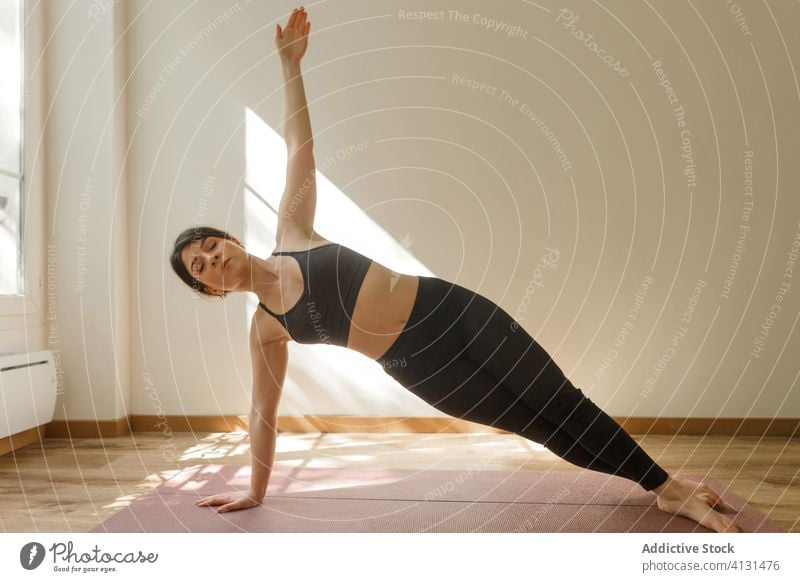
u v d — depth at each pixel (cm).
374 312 200
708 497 222
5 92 330
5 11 331
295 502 231
